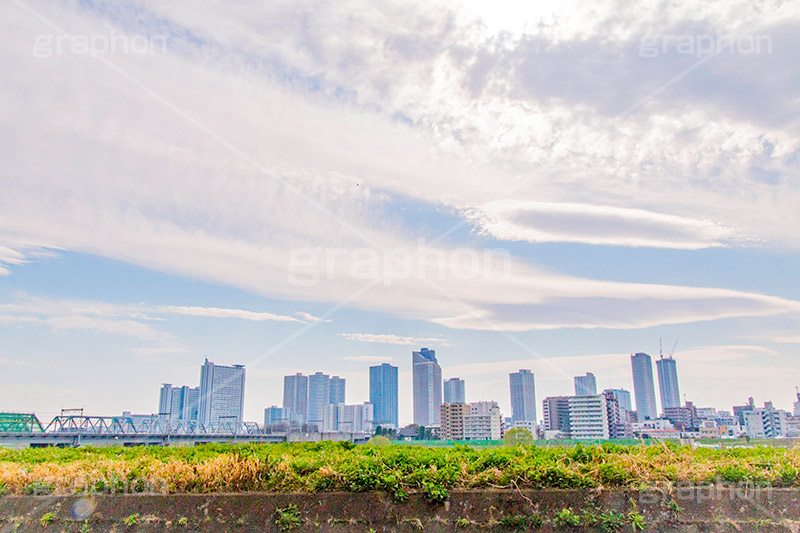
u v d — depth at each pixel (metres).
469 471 7.43
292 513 6.93
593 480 7.12
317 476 7.19
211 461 7.78
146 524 7.13
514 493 6.99
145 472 7.56
